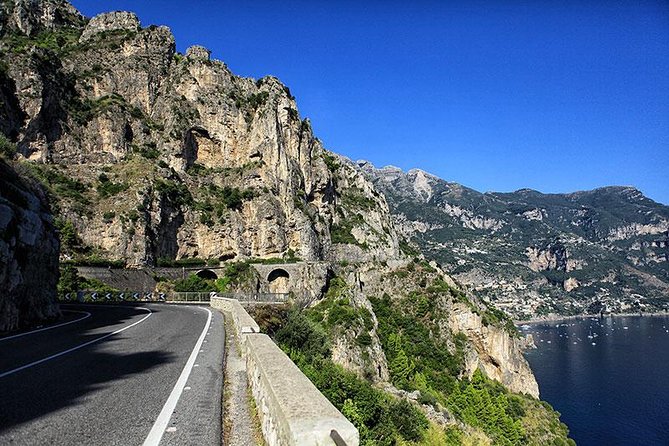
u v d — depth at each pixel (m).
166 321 27.14
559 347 190.12
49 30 128.75
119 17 130.12
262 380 7.98
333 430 4.61
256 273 95.44
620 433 95.56
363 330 72.69
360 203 153.62
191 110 118.25
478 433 54.84
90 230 84.06
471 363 93.69
